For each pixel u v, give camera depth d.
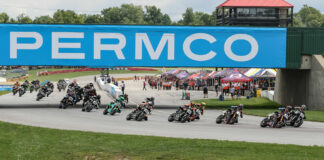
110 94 125.69
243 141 39.88
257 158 31.53
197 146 36.66
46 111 70.62
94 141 39.00
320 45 84.44
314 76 84.25
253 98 120.81
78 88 81.31
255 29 83.38
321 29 84.12
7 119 57.22
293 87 93.56
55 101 93.06
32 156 33.47
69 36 81.00
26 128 46.62
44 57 80.75
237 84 118.06
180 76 187.62
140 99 113.62
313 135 46.91
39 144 37.50
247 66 83.44
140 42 82.00
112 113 66.06
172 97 124.56
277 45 83.94
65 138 40.59
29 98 100.81
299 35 84.31
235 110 57.06
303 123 60.66
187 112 58.12
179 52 82.50
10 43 80.19
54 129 46.34
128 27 81.81
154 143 38.03
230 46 83.12
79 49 81.25
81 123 54.38
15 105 82.12
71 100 76.06
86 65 81.50
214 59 82.88
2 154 34.06
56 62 81.00
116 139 40.16
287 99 97.25
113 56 81.81
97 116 63.81
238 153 33.56
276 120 53.56
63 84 133.88
